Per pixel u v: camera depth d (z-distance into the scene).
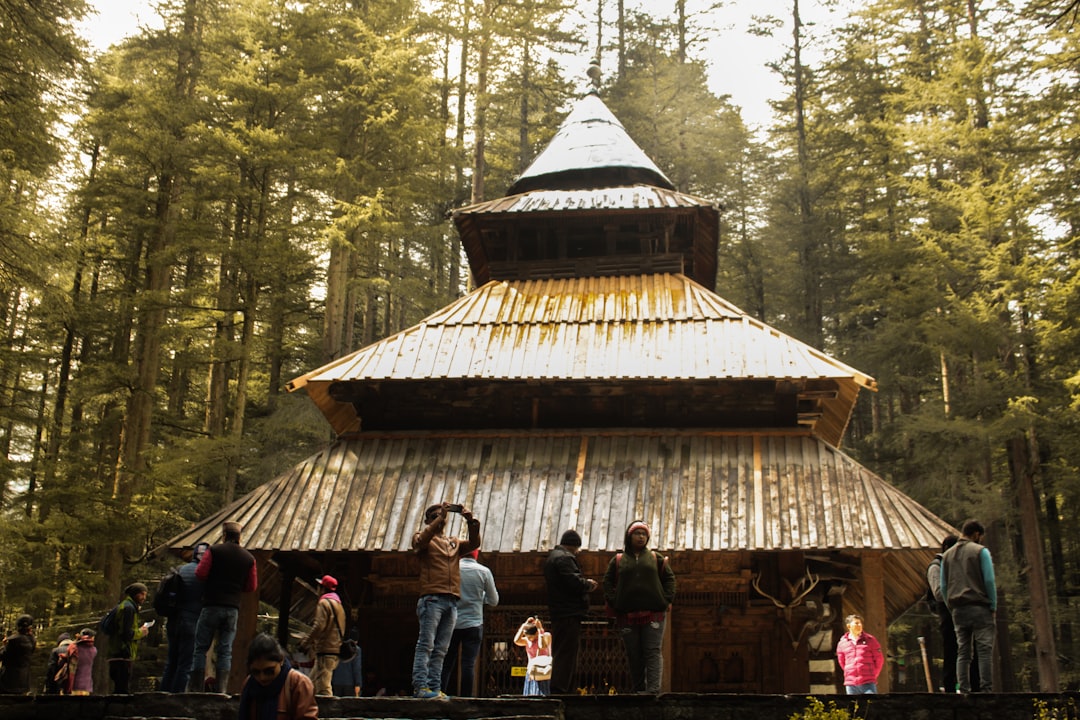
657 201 27.50
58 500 31.55
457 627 14.14
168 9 38.81
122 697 12.72
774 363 22.83
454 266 50.06
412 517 21.72
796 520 20.77
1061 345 35.88
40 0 28.28
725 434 22.97
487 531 21.23
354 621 22.61
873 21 49.97
